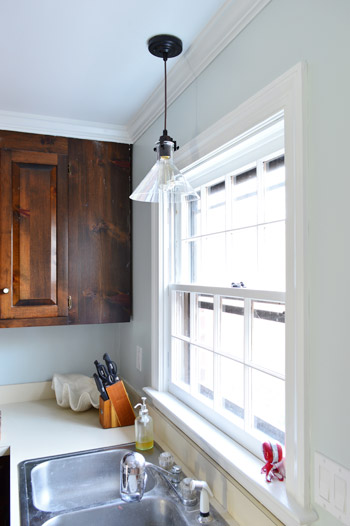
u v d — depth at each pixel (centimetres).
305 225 91
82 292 215
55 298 210
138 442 162
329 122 85
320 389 88
